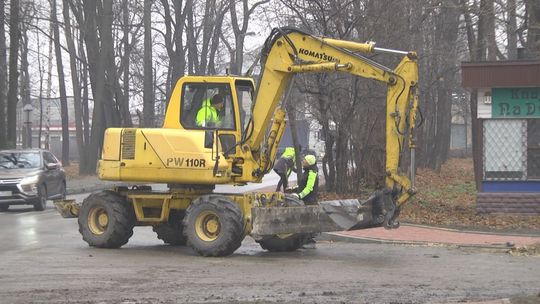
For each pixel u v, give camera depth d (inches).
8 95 1343.5
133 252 535.8
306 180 556.7
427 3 917.8
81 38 1943.9
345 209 490.9
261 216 493.7
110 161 540.7
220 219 498.6
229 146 529.0
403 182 496.4
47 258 497.0
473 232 635.5
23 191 853.2
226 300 347.3
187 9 1883.6
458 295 361.1
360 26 831.7
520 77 721.0
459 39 1273.4
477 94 757.3
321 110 856.9
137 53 2003.0
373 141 896.9
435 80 1074.1
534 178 735.7
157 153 526.3
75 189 1262.3
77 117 1731.1
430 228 662.5
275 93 530.9
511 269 449.7
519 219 706.8
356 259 498.6
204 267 458.3
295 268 454.6
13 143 1334.9
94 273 431.8
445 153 2218.3
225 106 533.3
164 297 355.9
